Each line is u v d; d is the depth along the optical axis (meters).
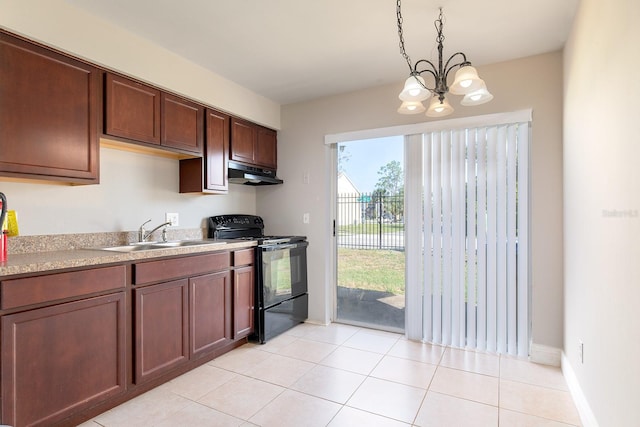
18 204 2.04
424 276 3.06
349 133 3.42
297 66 2.85
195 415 1.90
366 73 3.00
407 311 3.14
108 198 2.52
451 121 2.90
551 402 2.03
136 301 2.05
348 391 2.17
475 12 2.08
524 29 2.27
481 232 2.81
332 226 3.65
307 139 3.66
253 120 3.43
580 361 1.96
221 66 2.85
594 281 1.70
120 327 1.97
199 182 2.94
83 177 2.07
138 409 1.96
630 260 1.25
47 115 1.91
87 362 1.80
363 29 2.29
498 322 2.76
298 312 3.48
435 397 2.09
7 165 1.74
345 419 1.87
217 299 2.66
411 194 3.11
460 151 2.90
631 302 1.24
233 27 2.26
